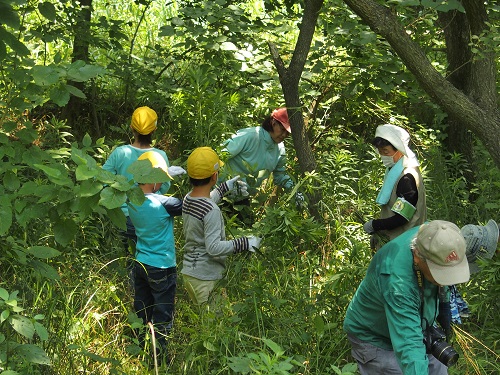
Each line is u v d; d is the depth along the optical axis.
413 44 5.45
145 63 8.37
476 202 7.27
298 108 6.71
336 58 8.00
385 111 8.64
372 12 5.41
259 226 5.55
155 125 5.95
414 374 3.43
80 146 7.74
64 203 3.78
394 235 5.68
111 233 5.95
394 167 5.65
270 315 5.02
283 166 6.89
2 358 3.53
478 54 6.15
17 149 4.40
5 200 3.92
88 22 7.87
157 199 5.09
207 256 5.22
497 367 4.75
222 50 7.79
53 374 4.23
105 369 4.50
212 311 5.01
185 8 7.72
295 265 5.82
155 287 5.07
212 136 6.71
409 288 3.56
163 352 4.91
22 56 4.22
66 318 4.54
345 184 7.25
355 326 3.99
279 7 8.90
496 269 4.88
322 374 4.55
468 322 5.36
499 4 7.63
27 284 4.71
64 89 4.06
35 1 6.32
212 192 5.85
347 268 5.16
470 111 5.50
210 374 4.42
